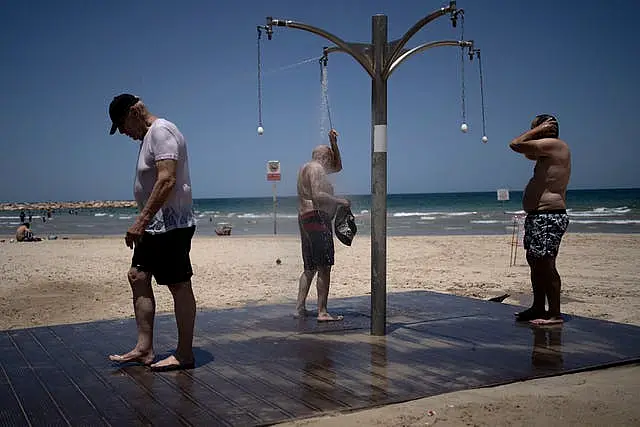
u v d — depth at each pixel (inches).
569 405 134.7
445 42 200.7
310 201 223.9
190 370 161.6
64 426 121.7
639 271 480.7
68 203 5905.5
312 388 145.1
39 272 515.5
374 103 192.9
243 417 126.0
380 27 190.2
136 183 158.1
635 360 170.7
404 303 265.4
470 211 2283.5
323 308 227.0
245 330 211.8
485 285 408.2
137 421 124.0
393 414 129.0
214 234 1222.9
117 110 155.3
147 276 162.7
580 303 324.8
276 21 185.8
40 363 170.4
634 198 3203.7
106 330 214.8
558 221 212.7
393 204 3417.8
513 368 161.6
